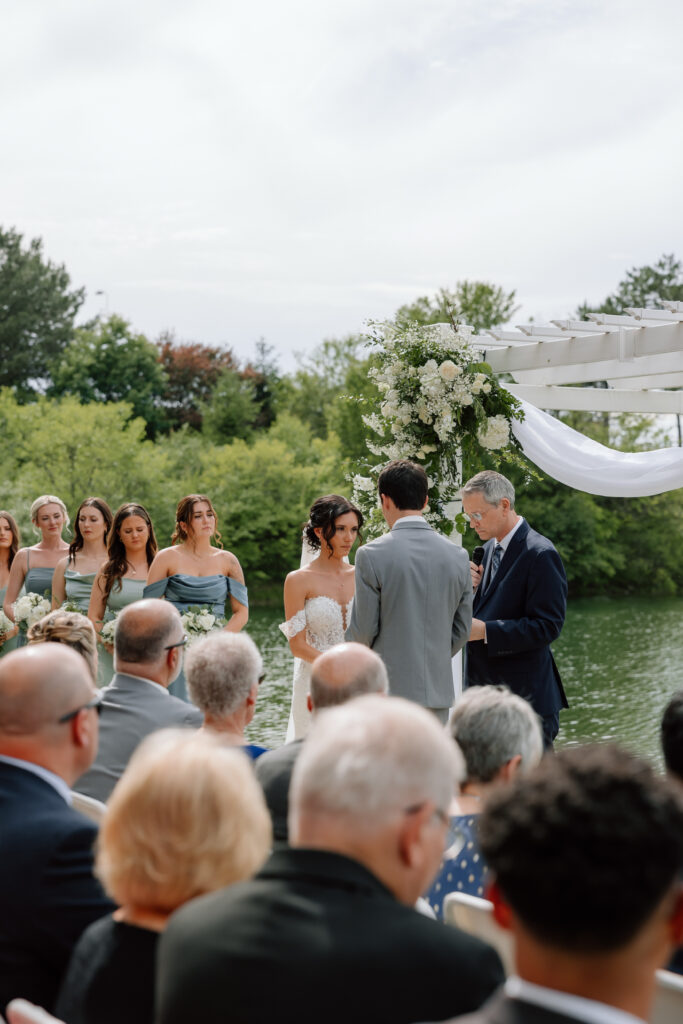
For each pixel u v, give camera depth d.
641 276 43.53
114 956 1.60
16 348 42.66
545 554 4.46
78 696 2.10
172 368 46.75
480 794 2.35
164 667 3.09
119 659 3.08
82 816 2.02
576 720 12.82
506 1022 1.00
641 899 0.98
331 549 4.96
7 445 27.11
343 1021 1.32
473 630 4.38
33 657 2.12
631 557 32.38
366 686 2.47
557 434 6.38
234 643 2.83
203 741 1.71
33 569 6.38
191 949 1.37
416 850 1.42
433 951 1.37
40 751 2.07
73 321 44.88
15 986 1.88
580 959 0.99
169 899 1.60
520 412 5.89
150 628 3.06
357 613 4.04
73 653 2.17
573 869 0.98
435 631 4.03
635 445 29.88
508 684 4.50
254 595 28.75
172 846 1.58
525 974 1.04
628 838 0.99
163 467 28.17
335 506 4.91
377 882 1.41
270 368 50.19
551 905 0.98
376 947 1.35
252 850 1.63
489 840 1.06
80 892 1.91
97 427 27.39
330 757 1.43
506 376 8.72
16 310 42.84
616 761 1.10
